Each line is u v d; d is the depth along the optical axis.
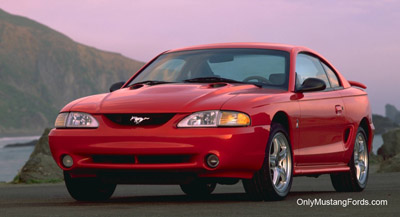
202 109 8.70
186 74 10.54
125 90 9.95
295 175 9.80
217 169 8.58
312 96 10.36
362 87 12.83
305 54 11.09
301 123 9.84
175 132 8.59
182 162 8.67
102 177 9.09
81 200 9.94
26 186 16.16
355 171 11.63
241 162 8.64
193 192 11.61
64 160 9.25
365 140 12.23
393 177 15.62
